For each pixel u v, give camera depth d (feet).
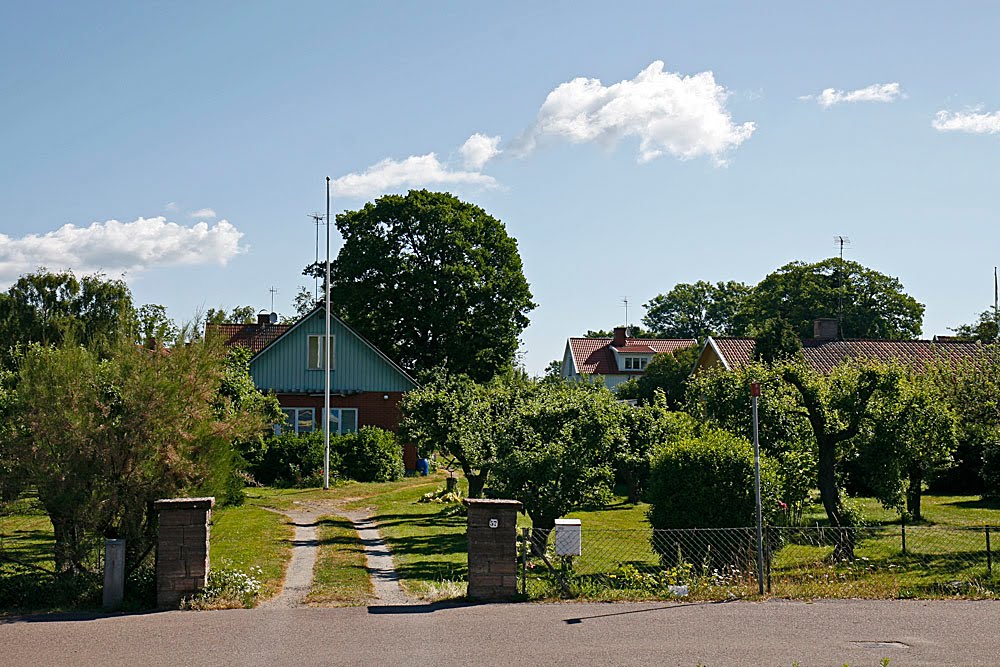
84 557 40.27
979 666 30.09
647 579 42.55
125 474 40.16
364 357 140.15
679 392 164.86
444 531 69.67
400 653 31.32
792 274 233.35
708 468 48.60
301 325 139.54
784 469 55.06
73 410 39.60
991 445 91.40
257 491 103.96
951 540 62.18
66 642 32.73
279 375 138.82
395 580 46.06
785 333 138.62
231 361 99.09
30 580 39.29
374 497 98.43
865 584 43.21
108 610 37.60
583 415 53.62
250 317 276.21
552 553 49.42
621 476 105.60
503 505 39.91
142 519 41.06
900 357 135.74
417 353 158.81
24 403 40.22
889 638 33.50
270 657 30.89
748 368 59.00
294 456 115.03
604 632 34.17
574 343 279.28
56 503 39.24
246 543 60.03
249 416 45.37
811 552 56.54
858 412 55.62
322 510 87.15
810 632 34.32
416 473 132.57
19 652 31.55
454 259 158.10
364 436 120.98
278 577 46.50
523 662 30.35
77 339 45.50
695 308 344.28
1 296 142.41
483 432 56.65
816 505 72.43
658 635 33.76
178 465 40.60
